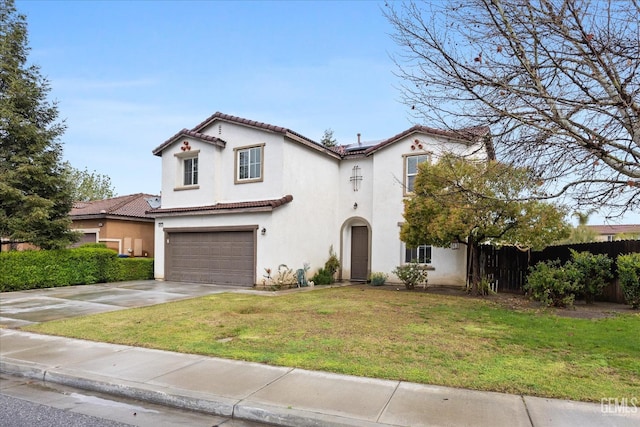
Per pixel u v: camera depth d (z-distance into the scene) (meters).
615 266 11.58
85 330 7.93
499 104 5.77
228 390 4.77
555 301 10.73
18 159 15.31
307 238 16.25
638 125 4.98
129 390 4.95
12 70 16.03
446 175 9.14
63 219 16.27
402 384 4.88
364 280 17.55
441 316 9.02
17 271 14.12
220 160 16.62
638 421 3.85
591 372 5.23
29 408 4.63
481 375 5.13
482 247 14.45
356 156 17.66
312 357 5.95
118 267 17.25
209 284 15.96
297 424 4.06
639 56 5.02
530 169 5.97
